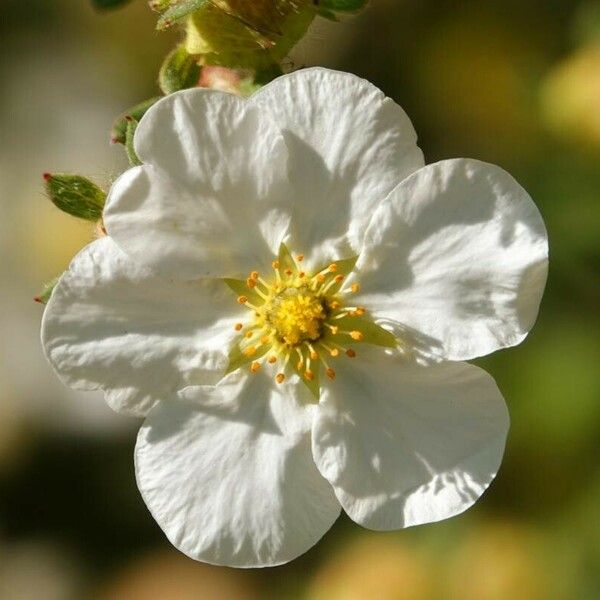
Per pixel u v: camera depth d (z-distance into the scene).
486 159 0.22
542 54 0.22
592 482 0.21
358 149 0.16
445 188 0.16
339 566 0.22
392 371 0.16
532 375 0.21
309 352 0.16
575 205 0.21
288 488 0.16
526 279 0.16
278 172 0.16
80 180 0.16
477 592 0.21
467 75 0.22
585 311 0.21
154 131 0.16
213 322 0.16
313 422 0.16
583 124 0.21
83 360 0.16
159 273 0.16
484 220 0.16
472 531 0.21
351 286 0.16
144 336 0.16
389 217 0.16
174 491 0.16
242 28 0.16
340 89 0.16
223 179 0.16
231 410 0.16
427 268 0.16
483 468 0.16
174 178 0.16
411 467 0.16
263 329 0.16
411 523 0.16
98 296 0.16
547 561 0.21
